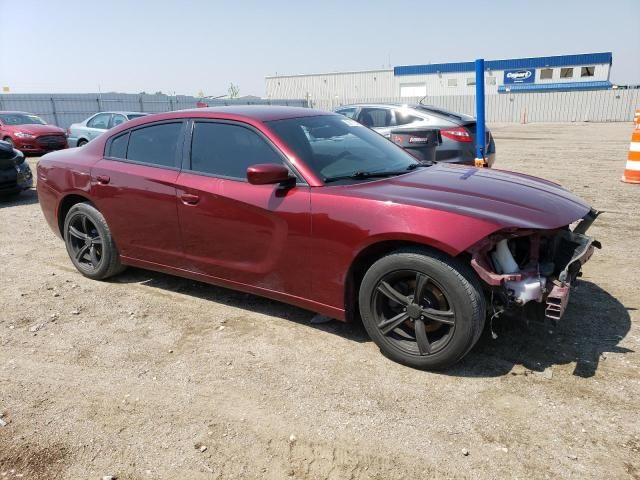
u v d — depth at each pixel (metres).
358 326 3.77
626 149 16.25
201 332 3.75
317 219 3.28
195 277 4.12
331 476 2.33
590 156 14.32
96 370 3.27
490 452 2.43
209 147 3.92
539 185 3.66
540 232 2.98
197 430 2.67
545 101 39.53
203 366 3.28
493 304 3.03
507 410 2.73
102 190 4.46
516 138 21.88
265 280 3.67
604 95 37.84
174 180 3.98
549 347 3.35
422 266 2.95
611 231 6.06
